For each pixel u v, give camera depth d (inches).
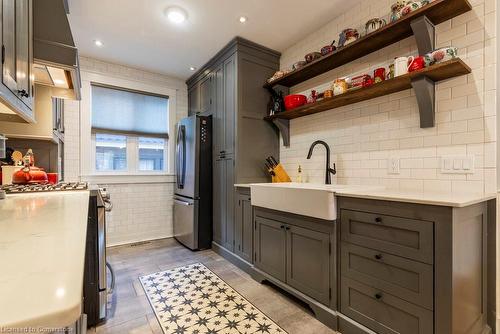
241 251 102.5
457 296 45.7
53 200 45.7
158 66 135.2
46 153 101.0
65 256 17.1
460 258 46.6
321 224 67.1
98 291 65.3
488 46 58.6
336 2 84.4
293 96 99.0
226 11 88.5
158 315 69.2
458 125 62.6
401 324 51.1
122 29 99.7
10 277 13.6
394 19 66.9
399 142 74.3
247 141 109.8
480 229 54.1
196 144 123.7
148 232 141.9
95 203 65.7
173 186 149.9
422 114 67.2
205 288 84.8
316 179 100.2
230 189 111.7
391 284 52.6
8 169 80.0
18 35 44.3
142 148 144.5
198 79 141.6
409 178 71.6
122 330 63.0
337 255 63.4
